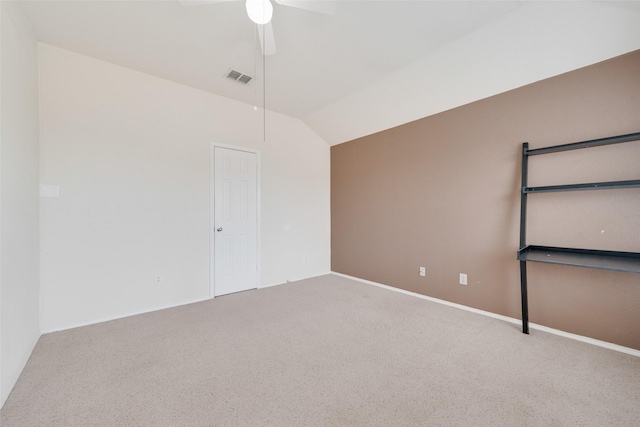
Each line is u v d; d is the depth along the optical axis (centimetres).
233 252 361
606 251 212
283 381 175
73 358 200
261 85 321
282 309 302
